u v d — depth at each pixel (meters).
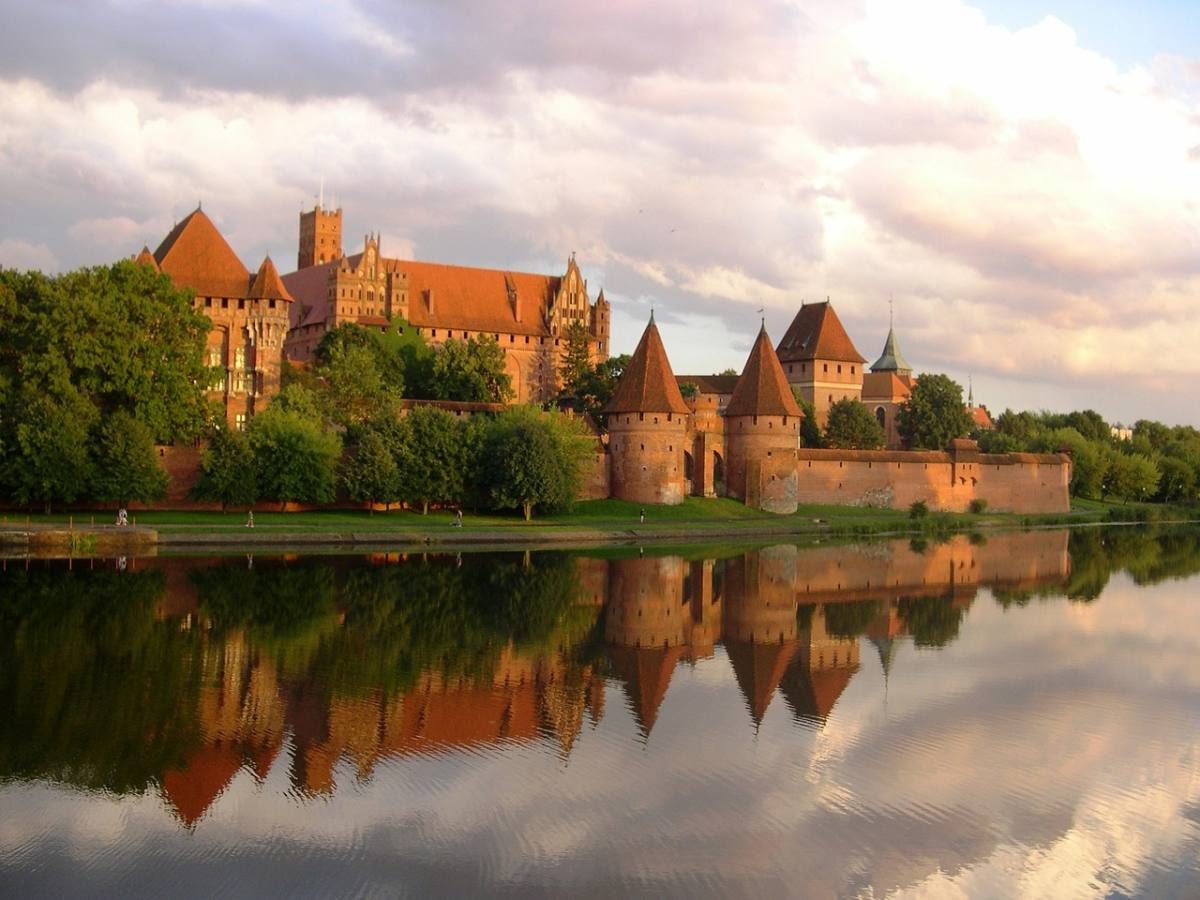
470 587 71.06
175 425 101.06
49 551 83.12
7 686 43.72
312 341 184.25
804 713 42.66
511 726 40.28
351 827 30.91
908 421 179.50
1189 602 71.44
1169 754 38.12
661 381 124.44
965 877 28.72
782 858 29.50
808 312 193.62
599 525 111.56
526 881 27.98
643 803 32.94
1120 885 28.47
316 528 96.00
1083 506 168.00
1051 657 53.38
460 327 190.88
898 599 71.19
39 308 96.62
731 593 72.06
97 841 29.86
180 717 40.25
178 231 132.50
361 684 45.34
